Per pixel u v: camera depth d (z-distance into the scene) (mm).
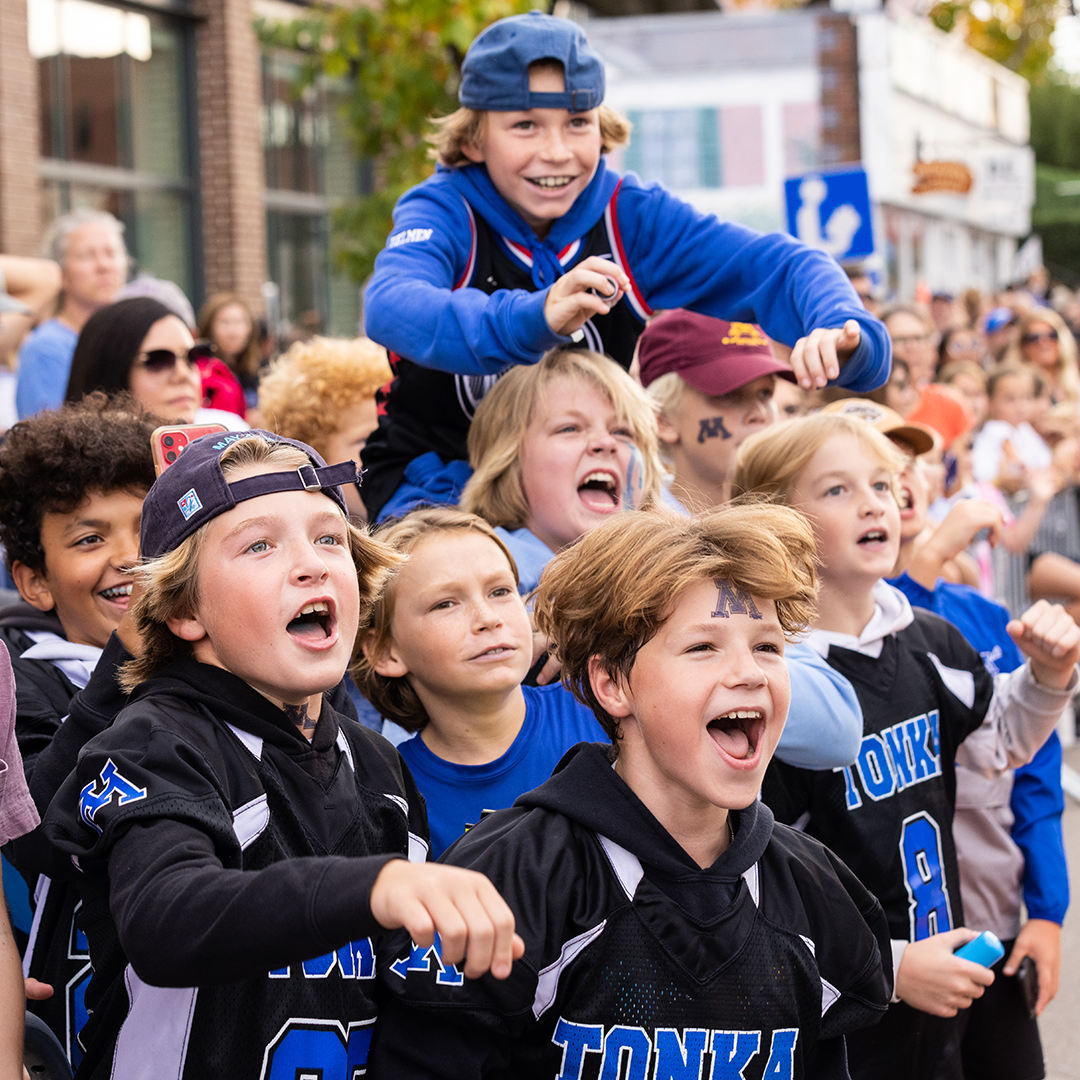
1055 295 29016
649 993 2754
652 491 4277
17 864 3107
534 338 3545
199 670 2752
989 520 5145
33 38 14031
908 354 9938
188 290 16250
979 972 3256
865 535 4125
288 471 2742
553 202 4262
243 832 2631
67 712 3443
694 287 4496
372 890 2104
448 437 4617
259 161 16609
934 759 4113
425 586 3566
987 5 47875
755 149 23578
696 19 23359
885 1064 3951
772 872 2953
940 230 35031
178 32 15969
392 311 3898
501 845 2836
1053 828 4777
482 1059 2711
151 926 2266
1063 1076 6031
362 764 2980
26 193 13531
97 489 3586
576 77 4176
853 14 24453
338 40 12969
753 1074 2795
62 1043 3201
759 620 2811
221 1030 2646
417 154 12969
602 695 2938
